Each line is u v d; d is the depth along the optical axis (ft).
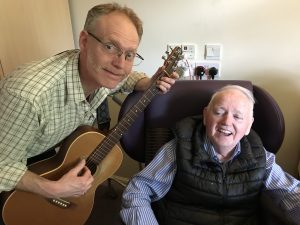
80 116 4.06
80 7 6.27
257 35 5.30
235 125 3.82
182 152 4.02
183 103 4.61
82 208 4.42
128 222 3.69
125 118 4.22
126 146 4.60
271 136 4.45
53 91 3.53
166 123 4.66
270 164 4.08
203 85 4.60
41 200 4.01
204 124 4.15
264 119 4.48
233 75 5.70
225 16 5.34
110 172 4.52
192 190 3.99
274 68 5.43
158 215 4.14
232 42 5.48
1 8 4.72
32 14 5.35
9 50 4.93
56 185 3.67
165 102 4.61
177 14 5.61
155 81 4.26
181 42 5.79
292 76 5.38
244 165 3.93
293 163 5.95
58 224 4.29
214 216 4.01
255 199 4.05
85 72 3.65
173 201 4.23
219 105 3.85
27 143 3.51
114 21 3.25
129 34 3.28
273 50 5.31
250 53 5.45
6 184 3.45
